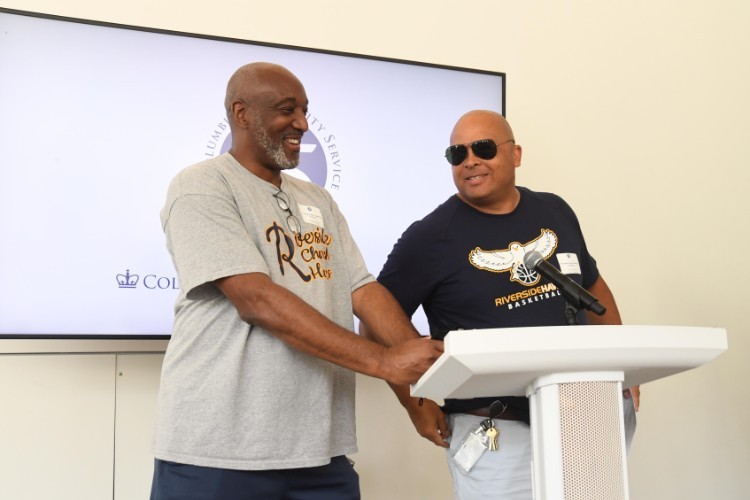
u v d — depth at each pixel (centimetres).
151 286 268
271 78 191
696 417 362
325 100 298
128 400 275
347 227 211
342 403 188
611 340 119
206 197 176
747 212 387
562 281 157
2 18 261
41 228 258
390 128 305
